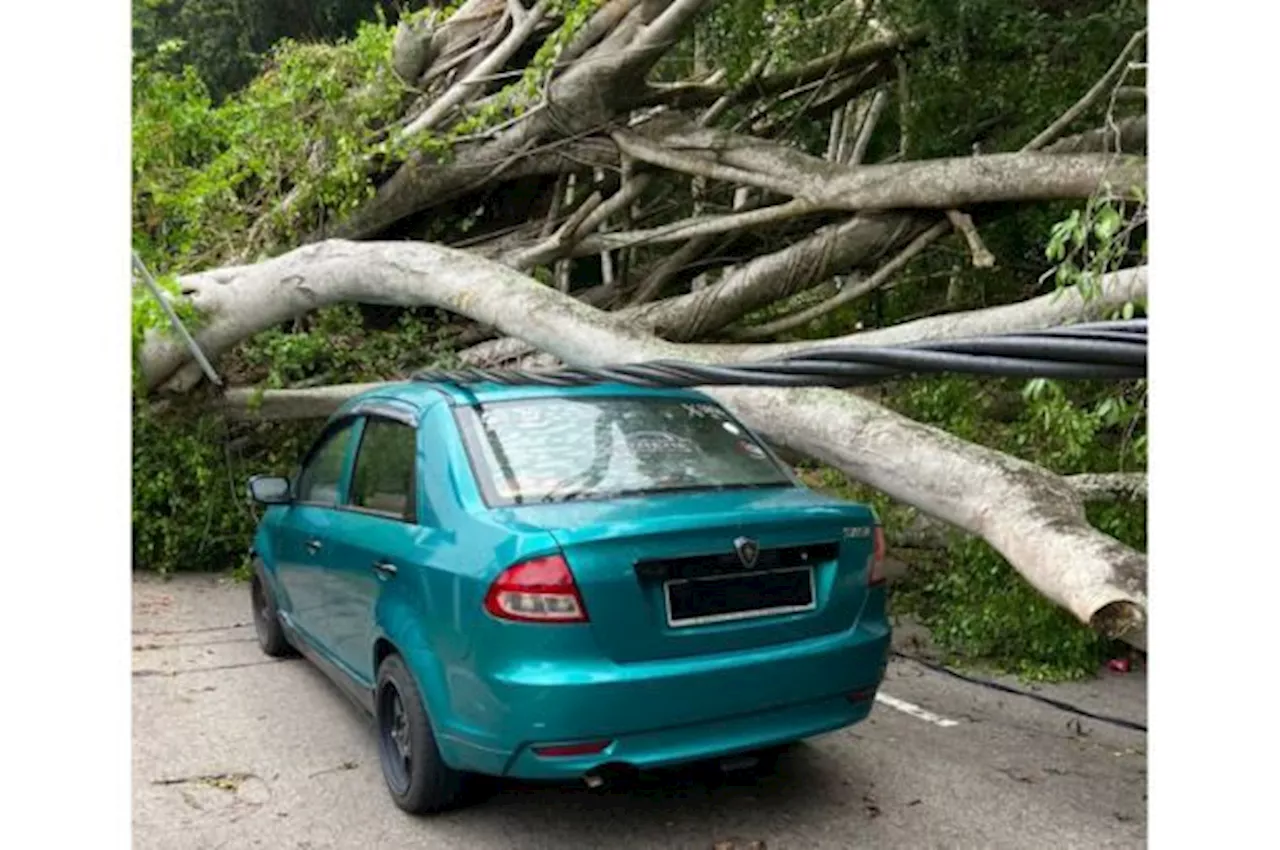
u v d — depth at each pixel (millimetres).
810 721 3564
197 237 9977
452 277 7129
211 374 8188
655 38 8820
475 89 9688
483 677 3299
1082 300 5203
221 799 4125
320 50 10219
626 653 3279
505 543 3340
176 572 8539
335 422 5227
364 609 4160
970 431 6613
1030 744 4617
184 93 9961
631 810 3961
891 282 9688
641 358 6258
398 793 3977
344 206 9734
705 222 9188
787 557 3566
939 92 9906
